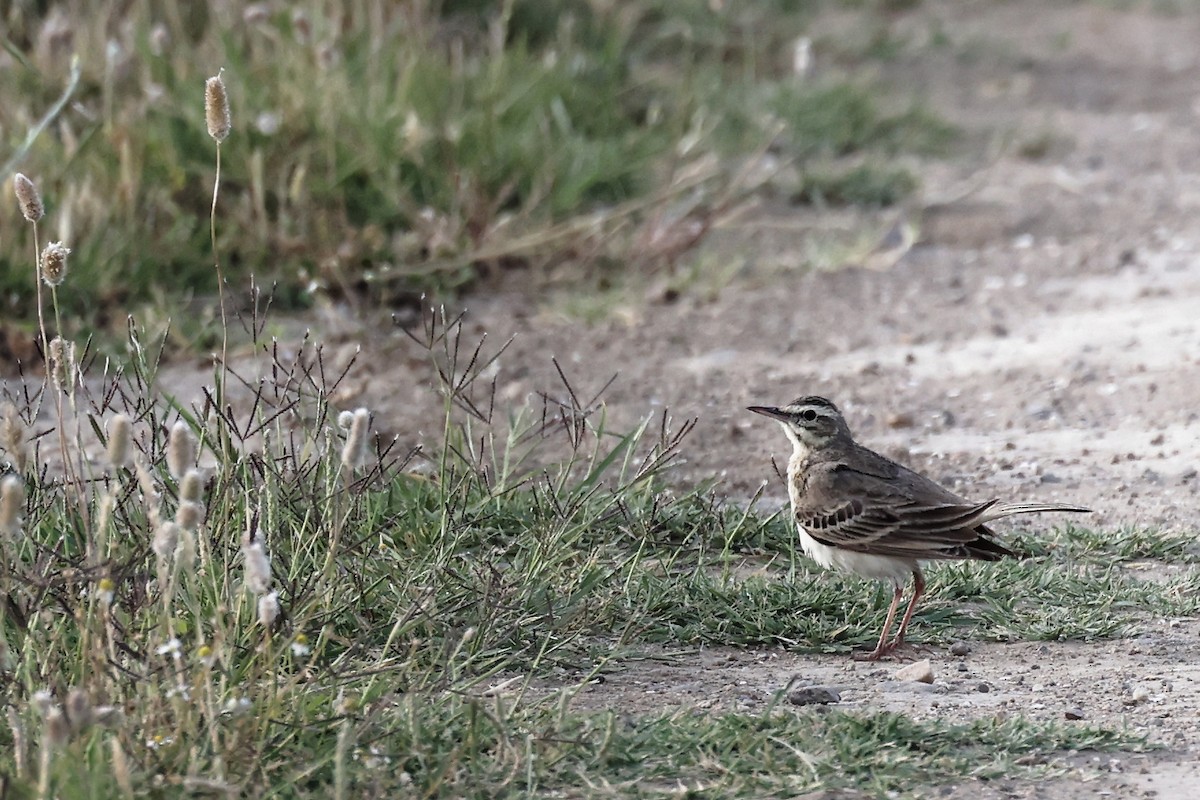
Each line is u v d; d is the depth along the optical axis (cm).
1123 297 1655
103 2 1888
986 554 932
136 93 1741
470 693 793
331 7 1947
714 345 1542
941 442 1306
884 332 1585
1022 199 2002
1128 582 1025
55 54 1736
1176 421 1322
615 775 738
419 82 1852
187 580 798
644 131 2008
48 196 1559
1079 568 1051
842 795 723
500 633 876
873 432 1331
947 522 934
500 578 905
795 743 772
